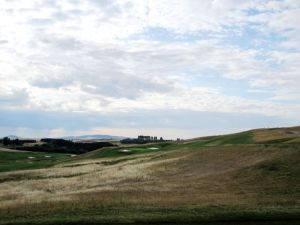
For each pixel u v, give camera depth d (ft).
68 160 307.58
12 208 112.88
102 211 106.42
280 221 97.96
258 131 288.51
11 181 196.85
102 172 209.26
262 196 128.16
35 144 542.16
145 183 164.76
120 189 148.97
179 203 116.37
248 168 169.17
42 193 150.61
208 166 191.21
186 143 324.60
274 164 166.20
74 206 113.09
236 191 138.00
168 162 215.72
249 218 99.81
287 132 264.11
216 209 107.34
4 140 580.71
